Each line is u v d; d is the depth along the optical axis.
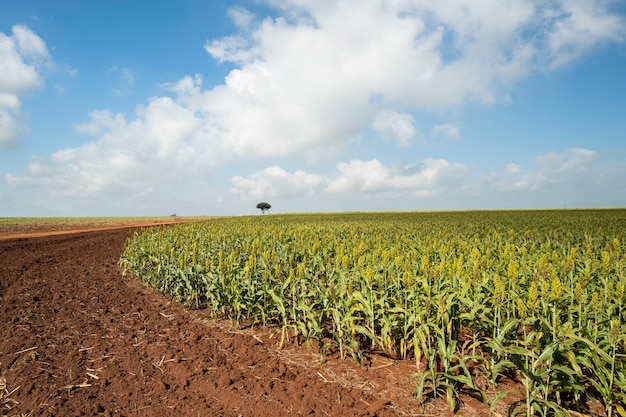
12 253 19.56
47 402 5.18
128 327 8.34
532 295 4.97
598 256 12.30
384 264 7.69
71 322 8.62
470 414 4.76
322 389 5.42
